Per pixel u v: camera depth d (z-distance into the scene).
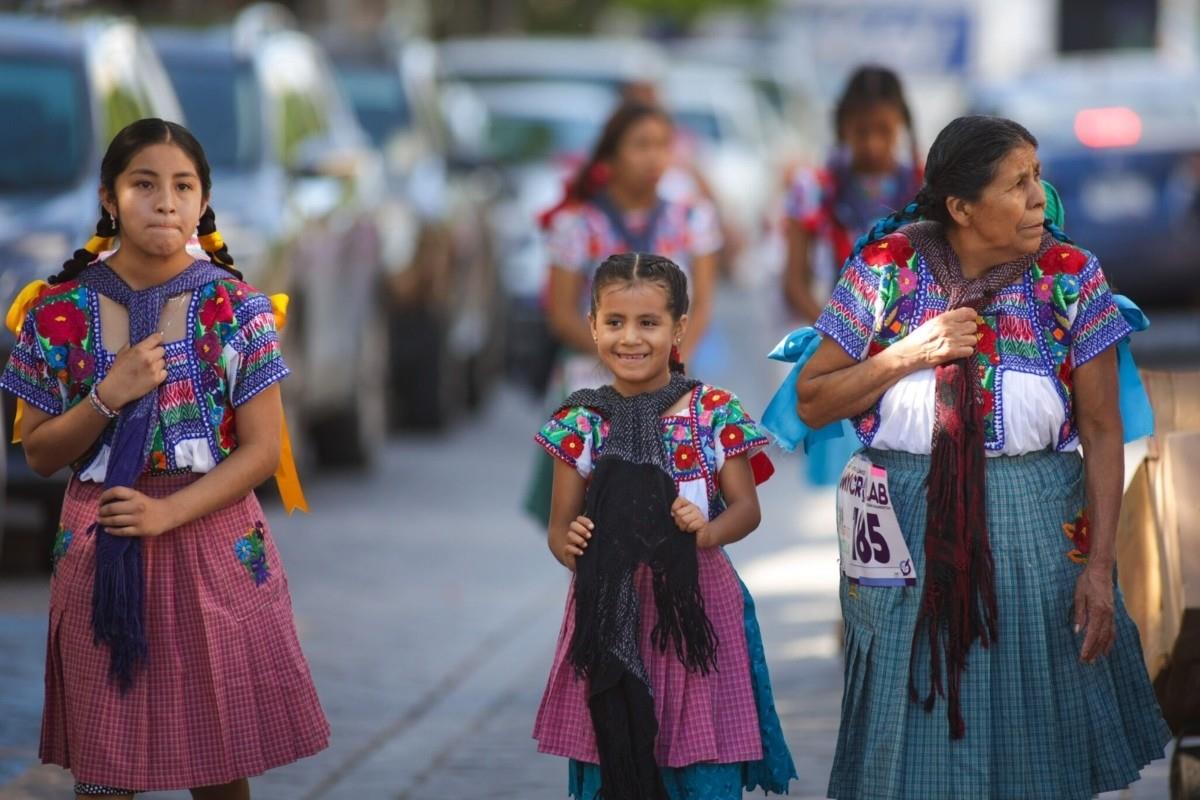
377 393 28.05
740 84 52.09
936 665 9.59
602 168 16.09
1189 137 30.83
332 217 24.86
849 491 10.02
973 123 9.56
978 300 9.68
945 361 9.62
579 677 9.71
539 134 39.09
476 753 13.56
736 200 47.19
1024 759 9.65
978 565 9.56
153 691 9.52
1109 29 62.12
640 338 9.98
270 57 25.38
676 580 9.70
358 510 24.16
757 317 44.22
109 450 9.62
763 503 24.25
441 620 17.97
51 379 9.74
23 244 18.50
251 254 21.03
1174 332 30.61
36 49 20.97
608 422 10.07
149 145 9.59
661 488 9.83
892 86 15.94
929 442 9.74
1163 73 32.56
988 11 65.38
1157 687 10.70
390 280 28.86
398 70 32.06
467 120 37.84
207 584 9.58
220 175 22.67
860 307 9.85
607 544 9.75
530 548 21.66
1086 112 31.39
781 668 15.80
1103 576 9.65
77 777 9.59
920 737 9.68
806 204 16.19
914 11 66.44
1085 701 9.77
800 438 10.34
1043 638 9.64
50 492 19.06
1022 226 9.55
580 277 16.05
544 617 18.16
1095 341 9.70
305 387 23.72
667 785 9.84
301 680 9.85
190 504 9.46
